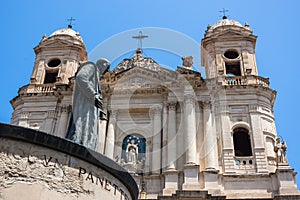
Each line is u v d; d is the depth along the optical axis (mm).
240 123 32031
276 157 29109
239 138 32531
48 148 8508
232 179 28516
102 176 9156
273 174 28312
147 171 28422
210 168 28469
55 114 34438
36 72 39406
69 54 40719
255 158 29906
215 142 30188
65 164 8578
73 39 41906
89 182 8781
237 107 32969
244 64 36812
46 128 33438
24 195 7742
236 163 29938
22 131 8211
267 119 32594
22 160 8062
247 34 38719
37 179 8039
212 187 27375
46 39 42094
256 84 33844
